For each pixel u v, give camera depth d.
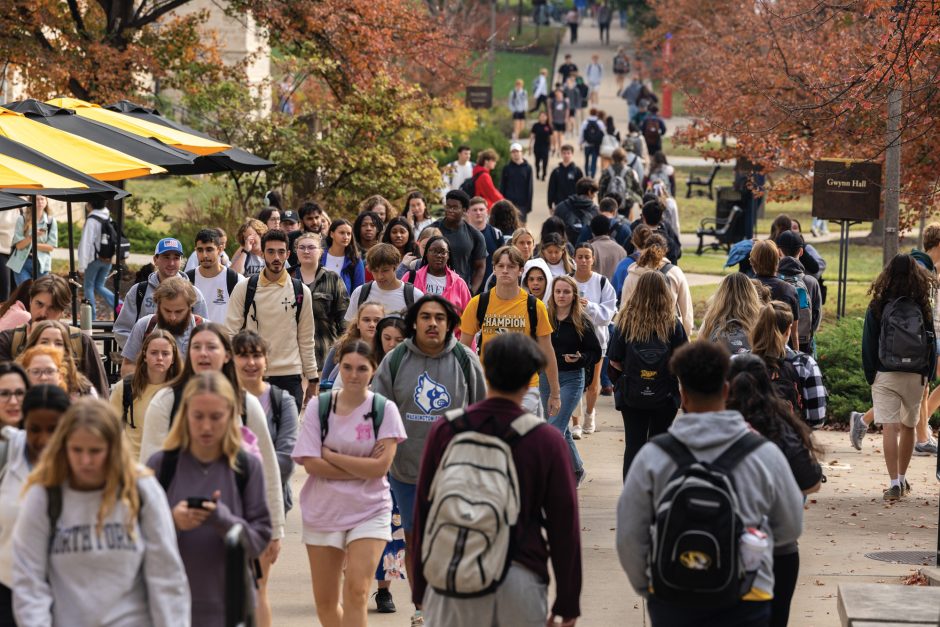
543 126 112.94
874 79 39.94
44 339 22.09
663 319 28.19
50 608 13.97
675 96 182.38
